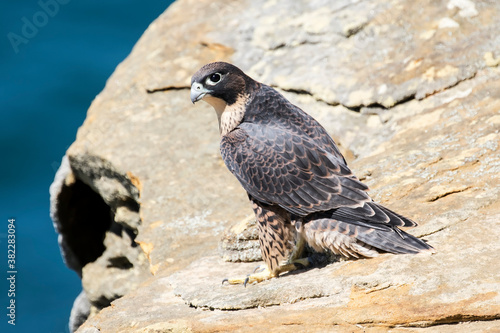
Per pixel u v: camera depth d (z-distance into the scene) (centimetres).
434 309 758
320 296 838
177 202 1238
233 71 980
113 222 1462
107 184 1401
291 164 908
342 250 880
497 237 857
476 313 743
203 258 1055
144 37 1673
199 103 1460
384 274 819
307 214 891
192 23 1612
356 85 1326
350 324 774
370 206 862
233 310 859
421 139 1167
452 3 1372
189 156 1340
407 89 1270
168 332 825
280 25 1509
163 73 1523
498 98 1181
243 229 1030
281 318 807
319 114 1340
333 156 912
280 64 1442
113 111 1492
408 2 1416
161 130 1412
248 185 934
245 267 1008
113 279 1433
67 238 1573
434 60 1288
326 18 1469
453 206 945
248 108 984
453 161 1048
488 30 1300
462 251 838
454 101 1220
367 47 1390
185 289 955
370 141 1252
